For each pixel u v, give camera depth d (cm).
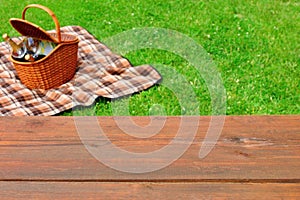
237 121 144
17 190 118
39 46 285
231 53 344
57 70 292
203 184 119
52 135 138
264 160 128
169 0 430
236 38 365
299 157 129
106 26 388
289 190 117
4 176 122
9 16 406
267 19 398
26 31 286
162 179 121
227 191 117
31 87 297
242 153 130
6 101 284
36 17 403
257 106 283
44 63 281
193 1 429
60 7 421
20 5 427
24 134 139
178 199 115
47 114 274
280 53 345
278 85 305
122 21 395
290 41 363
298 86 306
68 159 128
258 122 144
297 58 339
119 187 118
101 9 416
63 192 117
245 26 384
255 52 346
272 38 366
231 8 415
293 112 280
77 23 392
